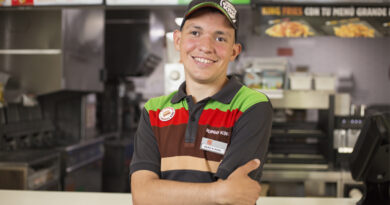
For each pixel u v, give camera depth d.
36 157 3.15
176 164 1.10
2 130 3.43
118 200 1.78
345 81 6.95
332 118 3.07
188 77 1.17
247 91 1.16
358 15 2.74
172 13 6.59
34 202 1.73
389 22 2.72
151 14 6.27
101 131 6.12
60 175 3.67
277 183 3.12
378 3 2.63
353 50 6.94
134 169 1.15
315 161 3.11
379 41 6.88
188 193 1.01
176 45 1.24
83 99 4.75
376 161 1.50
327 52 6.96
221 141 1.09
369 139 1.47
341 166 3.14
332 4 2.67
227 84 1.16
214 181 1.08
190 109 1.14
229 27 1.11
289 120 3.75
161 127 1.16
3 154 3.29
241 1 2.69
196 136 1.11
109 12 6.28
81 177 4.22
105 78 5.04
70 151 3.87
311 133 3.17
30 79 3.88
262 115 1.10
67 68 3.98
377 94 6.93
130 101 7.00
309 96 3.19
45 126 4.24
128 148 6.10
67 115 4.68
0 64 3.91
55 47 3.86
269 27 2.81
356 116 3.06
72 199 1.78
